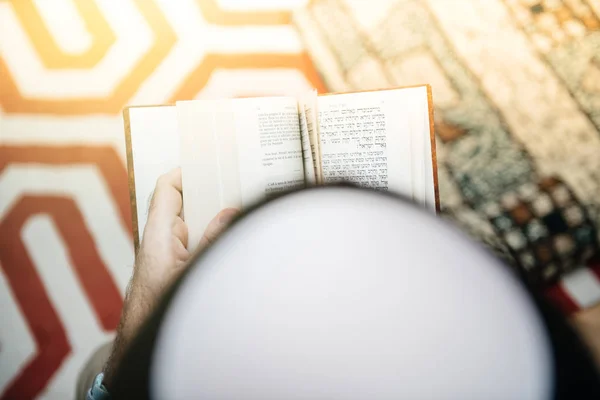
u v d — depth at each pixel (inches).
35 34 33.5
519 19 30.7
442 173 30.8
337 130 23.9
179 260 21.5
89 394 23.1
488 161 30.6
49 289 33.9
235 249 7.8
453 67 31.0
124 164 34.2
